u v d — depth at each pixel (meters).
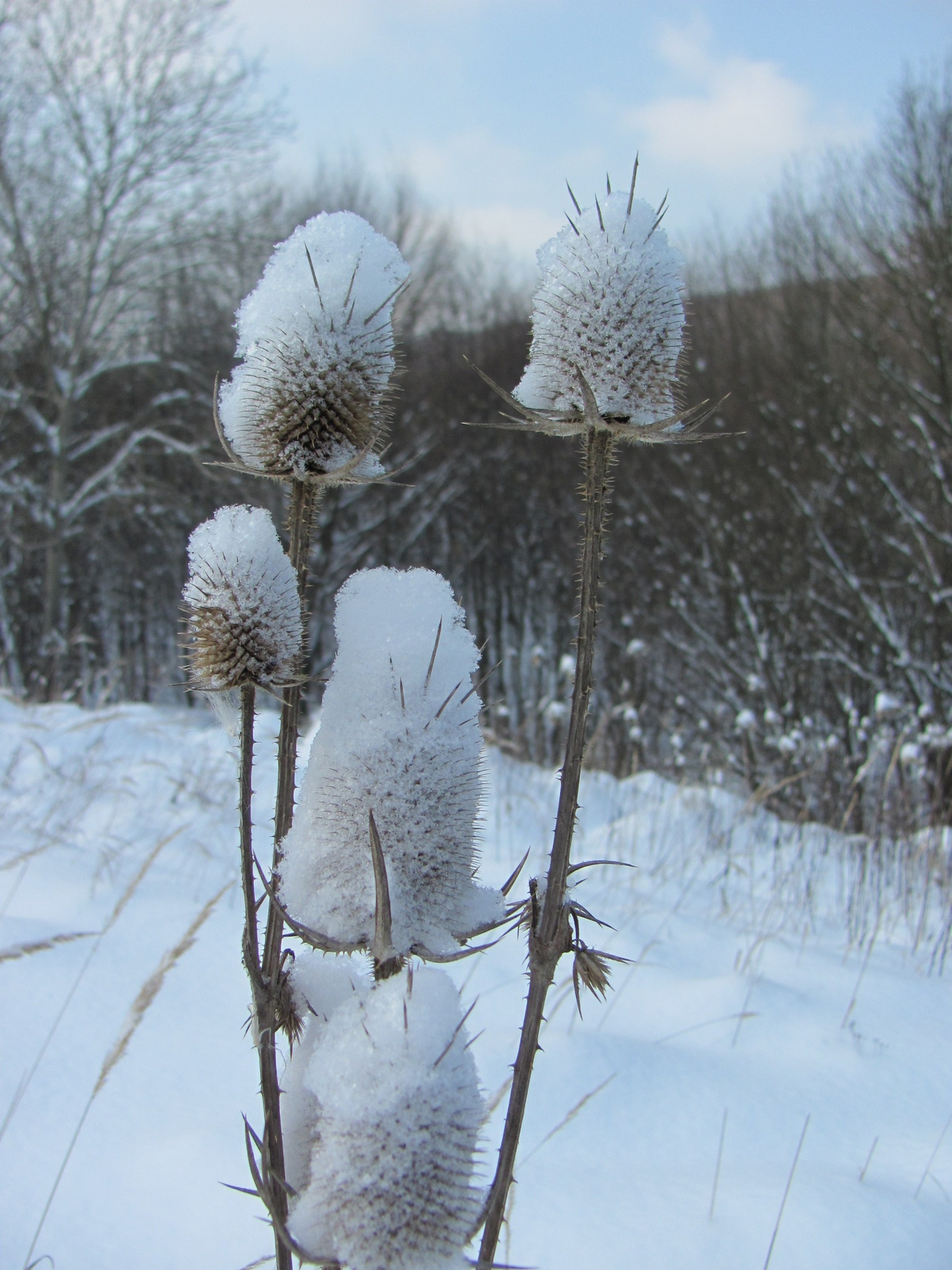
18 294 18.03
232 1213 2.38
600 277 1.46
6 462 18.39
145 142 17.80
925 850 6.15
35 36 16.75
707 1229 2.46
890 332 15.14
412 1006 1.18
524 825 6.87
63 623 18.72
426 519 25.02
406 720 1.31
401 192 26.69
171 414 20.02
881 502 14.84
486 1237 1.32
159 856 4.94
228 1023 3.29
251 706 1.32
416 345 27.12
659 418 1.49
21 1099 2.78
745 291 20.83
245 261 19.89
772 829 7.55
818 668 14.75
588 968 1.36
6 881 4.30
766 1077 3.40
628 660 15.79
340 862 1.29
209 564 1.32
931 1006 4.18
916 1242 2.46
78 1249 2.25
